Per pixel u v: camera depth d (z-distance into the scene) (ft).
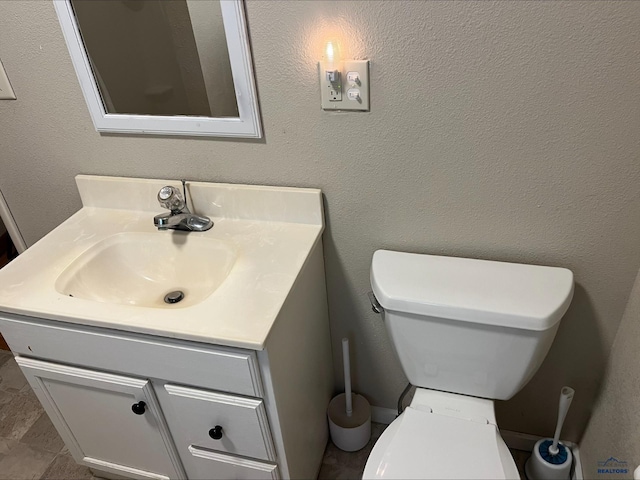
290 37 3.55
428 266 4.03
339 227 4.36
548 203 3.76
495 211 3.91
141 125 4.24
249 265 3.85
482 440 3.68
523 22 3.14
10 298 3.68
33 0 3.87
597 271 3.96
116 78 4.14
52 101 4.37
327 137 3.91
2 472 5.38
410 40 3.37
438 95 3.52
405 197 4.04
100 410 4.28
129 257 4.47
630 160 3.43
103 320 3.43
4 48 4.17
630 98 3.22
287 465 4.09
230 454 4.16
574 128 3.41
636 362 3.66
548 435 5.07
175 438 4.28
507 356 3.79
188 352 3.44
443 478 3.45
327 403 5.29
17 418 5.93
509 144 3.59
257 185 4.33
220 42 3.71
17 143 4.75
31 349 3.98
